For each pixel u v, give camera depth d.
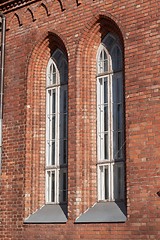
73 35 15.82
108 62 15.49
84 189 14.85
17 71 17.30
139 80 13.83
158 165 13.00
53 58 17.02
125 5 14.59
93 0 15.47
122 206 14.12
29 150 16.45
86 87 15.55
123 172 14.48
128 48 14.25
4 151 17.02
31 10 17.23
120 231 13.43
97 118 15.38
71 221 14.59
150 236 12.79
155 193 12.90
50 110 16.78
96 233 13.95
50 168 16.30
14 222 16.11
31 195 16.14
